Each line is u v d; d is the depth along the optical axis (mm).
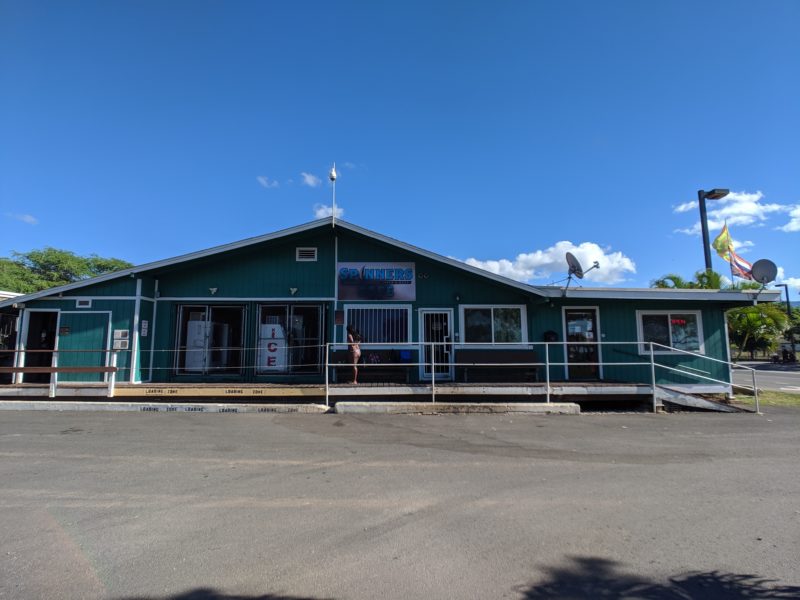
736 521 4852
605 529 4637
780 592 3533
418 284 15500
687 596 3477
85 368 12422
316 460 7012
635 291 14953
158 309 15164
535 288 14797
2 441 8125
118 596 3420
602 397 12570
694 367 15508
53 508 5082
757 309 23656
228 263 15406
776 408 12984
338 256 15523
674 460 7137
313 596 3436
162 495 5492
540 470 6574
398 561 3967
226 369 15102
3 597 3381
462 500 5391
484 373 14617
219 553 4078
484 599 3418
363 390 12328
